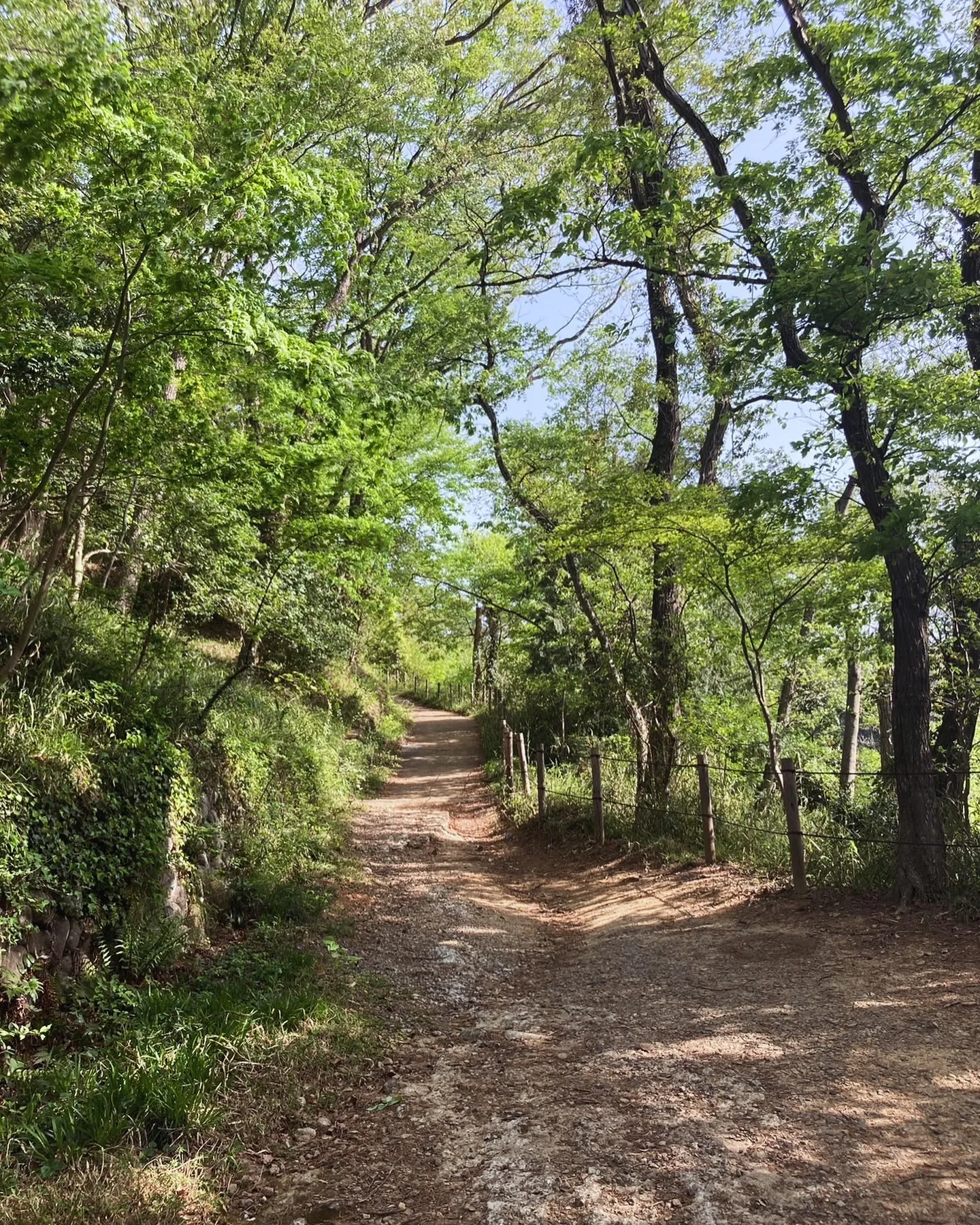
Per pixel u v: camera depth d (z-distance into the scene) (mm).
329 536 7461
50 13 4000
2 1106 3414
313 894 7363
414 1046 4801
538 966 6520
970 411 6098
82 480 4965
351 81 11227
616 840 9875
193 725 7262
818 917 6191
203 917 6000
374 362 6723
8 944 4000
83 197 4863
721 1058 4098
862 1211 2713
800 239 6316
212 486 6352
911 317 6086
